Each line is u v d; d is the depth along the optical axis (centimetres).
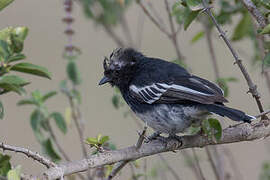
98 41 1947
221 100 979
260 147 1597
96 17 1342
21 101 1148
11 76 830
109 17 1335
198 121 1053
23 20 1998
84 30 1978
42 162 795
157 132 1102
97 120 1723
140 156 913
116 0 1336
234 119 918
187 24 1020
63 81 1170
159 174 1168
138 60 1169
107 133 1678
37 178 741
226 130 991
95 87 1838
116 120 1717
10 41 838
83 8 1348
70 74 1170
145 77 1112
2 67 830
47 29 2005
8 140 1719
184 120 1050
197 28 1795
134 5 1931
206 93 1007
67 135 1653
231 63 1761
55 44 1967
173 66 1126
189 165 1205
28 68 853
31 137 1742
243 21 1243
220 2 1206
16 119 1798
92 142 886
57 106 1755
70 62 1177
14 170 674
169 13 1234
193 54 1770
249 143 1609
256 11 942
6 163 728
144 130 866
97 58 1898
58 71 1888
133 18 1925
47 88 1864
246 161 1560
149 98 1085
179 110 1043
